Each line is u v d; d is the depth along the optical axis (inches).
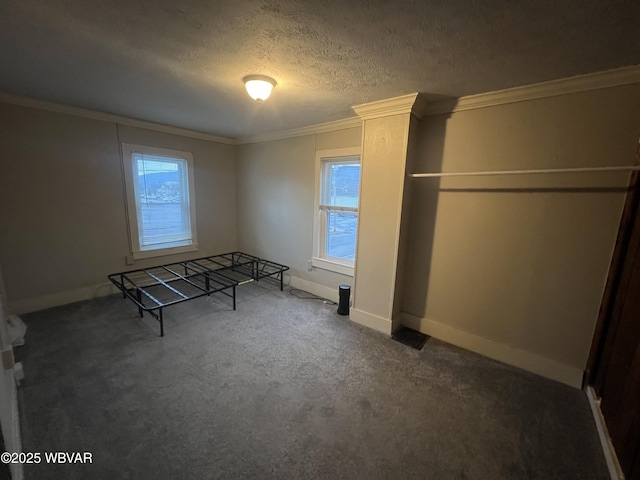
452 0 44.6
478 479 52.6
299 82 81.1
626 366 57.2
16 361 81.9
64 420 61.9
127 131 132.0
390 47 60.7
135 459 53.8
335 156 128.9
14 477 43.6
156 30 56.7
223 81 82.9
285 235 157.8
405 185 97.3
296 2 46.5
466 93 85.4
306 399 71.0
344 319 117.3
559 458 57.3
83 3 48.2
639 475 45.5
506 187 85.7
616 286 70.2
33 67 75.4
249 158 171.5
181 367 82.0
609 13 46.2
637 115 66.9
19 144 105.6
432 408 69.5
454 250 97.7
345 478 51.7
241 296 140.1
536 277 83.5
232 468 52.7
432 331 105.7
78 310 116.1
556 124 76.5
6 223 105.7
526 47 58.5
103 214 129.3
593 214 73.6
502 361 91.0
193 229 164.6
